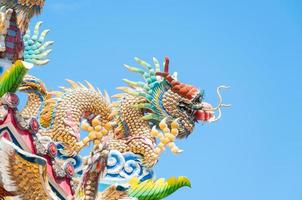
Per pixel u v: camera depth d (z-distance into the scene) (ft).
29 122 71.97
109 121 94.38
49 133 89.15
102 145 74.18
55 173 74.43
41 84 91.15
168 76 97.45
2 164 68.13
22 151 68.44
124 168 90.63
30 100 90.79
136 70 97.30
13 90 70.64
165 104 96.68
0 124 70.13
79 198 73.87
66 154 86.74
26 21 81.30
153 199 83.20
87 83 93.66
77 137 89.04
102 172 74.43
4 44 78.02
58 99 91.25
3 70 77.97
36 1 81.92
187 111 97.35
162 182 83.82
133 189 82.94
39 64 92.79
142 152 92.79
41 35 94.32
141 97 96.02
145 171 91.86
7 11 78.48
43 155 73.31
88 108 92.48
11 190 68.80
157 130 94.48
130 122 94.68
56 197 71.10
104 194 75.41
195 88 98.43
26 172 69.05
